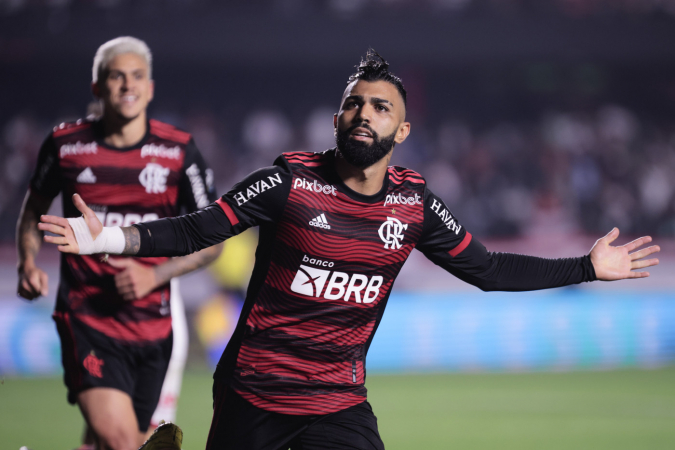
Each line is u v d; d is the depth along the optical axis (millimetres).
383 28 61594
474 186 62688
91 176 14789
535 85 68562
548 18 62312
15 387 34406
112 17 58594
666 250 51562
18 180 58562
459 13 61969
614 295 47312
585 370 44062
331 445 10469
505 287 11531
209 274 41875
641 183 64375
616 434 24484
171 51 60125
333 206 10375
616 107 68938
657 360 47094
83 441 17062
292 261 10398
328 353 10641
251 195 10234
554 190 62375
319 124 64375
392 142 10320
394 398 32719
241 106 65312
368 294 10688
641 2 62656
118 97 14617
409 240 10727
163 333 14977
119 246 9836
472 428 25406
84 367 14141
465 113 67688
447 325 45094
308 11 60625
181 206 15539
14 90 62281
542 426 25875
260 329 10523
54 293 41531
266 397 10453
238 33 60250
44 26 58156
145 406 14836
